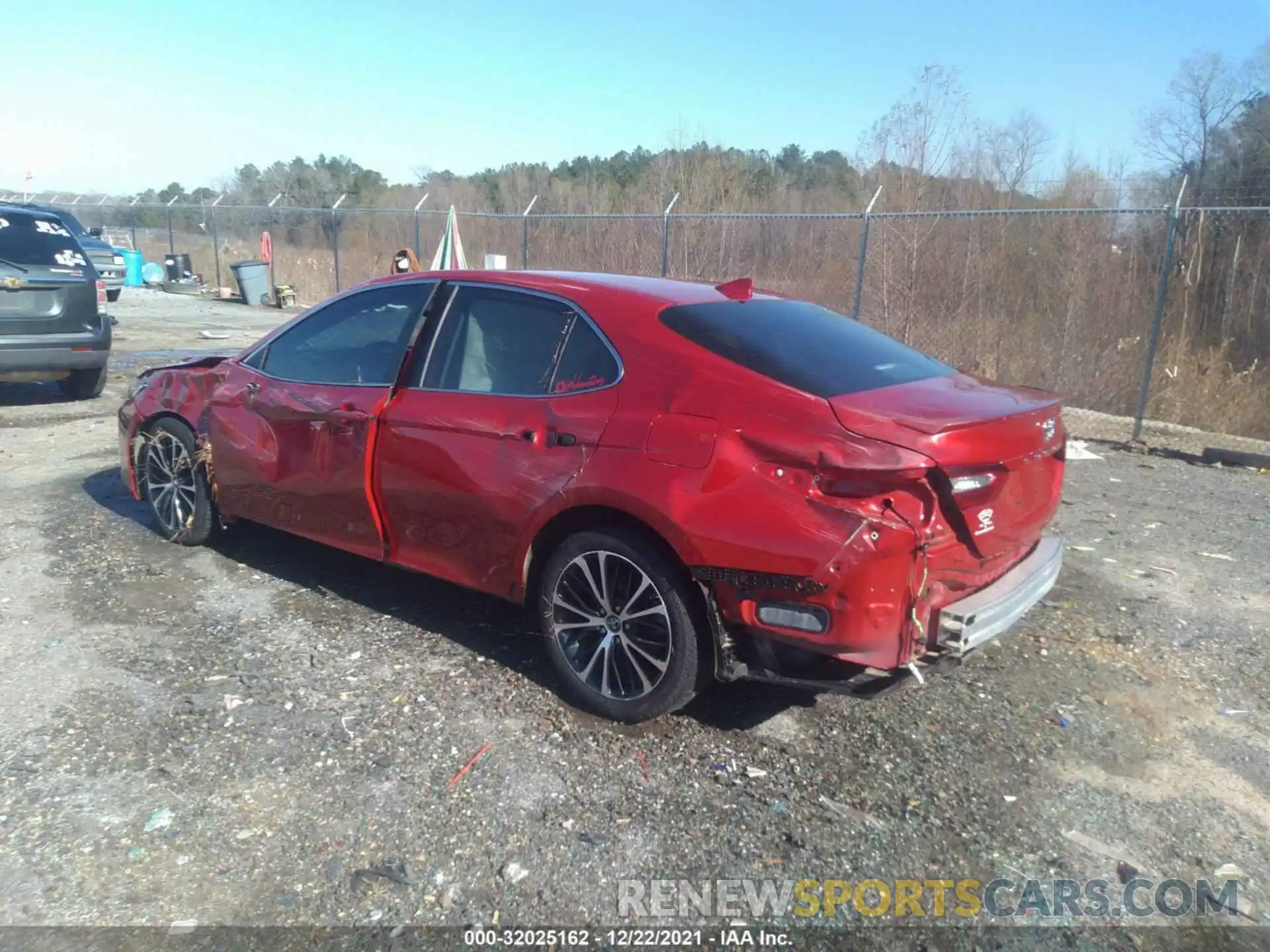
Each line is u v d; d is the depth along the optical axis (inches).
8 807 122.7
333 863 114.0
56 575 200.4
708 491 129.6
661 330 145.2
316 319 192.1
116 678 156.5
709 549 129.0
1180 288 454.9
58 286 356.2
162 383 219.3
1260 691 160.9
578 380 148.9
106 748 136.3
